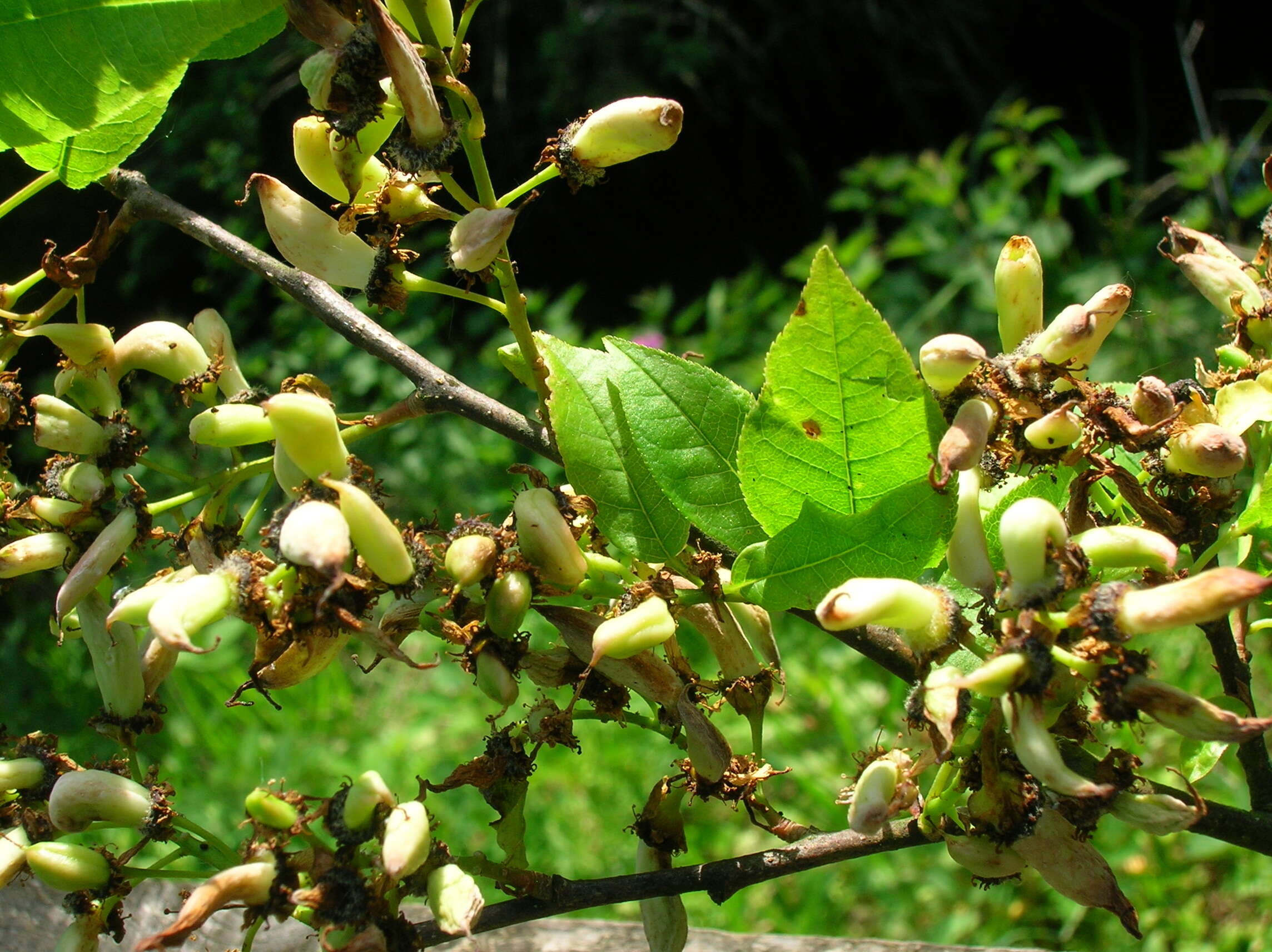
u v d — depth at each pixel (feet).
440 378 1.11
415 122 0.89
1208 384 1.03
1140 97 6.77
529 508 0.95
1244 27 6.68
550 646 1.02
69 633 1.11
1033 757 0.82
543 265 7.00
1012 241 1.00
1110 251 5.02
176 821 1.01
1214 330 4.44
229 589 0.89
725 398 1.00
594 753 3.57
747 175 7.11
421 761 3.68
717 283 6.03
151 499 4.50
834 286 0.87
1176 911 3.05
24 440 4.11
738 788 1.04
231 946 1.58
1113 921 3.05
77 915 0.99
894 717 3.52
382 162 1.13
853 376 0.90
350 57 0.89
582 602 1.08
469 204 0.97
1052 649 0.83
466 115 0.93
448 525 4.60
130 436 1.06
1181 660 3.36
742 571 0.96
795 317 0.89
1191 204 5.10
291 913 0.91
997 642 0.89
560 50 6.36
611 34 6.45
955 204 5.18
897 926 3.19
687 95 6.89
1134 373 4.29
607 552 1.04
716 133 7.03
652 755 3.58
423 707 3.89
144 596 0.95
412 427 4.94
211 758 3.78
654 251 7.06
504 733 1.02
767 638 1.05
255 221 5.72
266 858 0.90
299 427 0.92
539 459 4.75
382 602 2.22
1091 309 0.94
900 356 0.89
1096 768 0.92
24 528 1.09
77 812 0.98
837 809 3.29
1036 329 1.00
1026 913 3.14
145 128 1.10
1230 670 1.05
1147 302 4.56
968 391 0.94
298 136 0.99
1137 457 1.08
